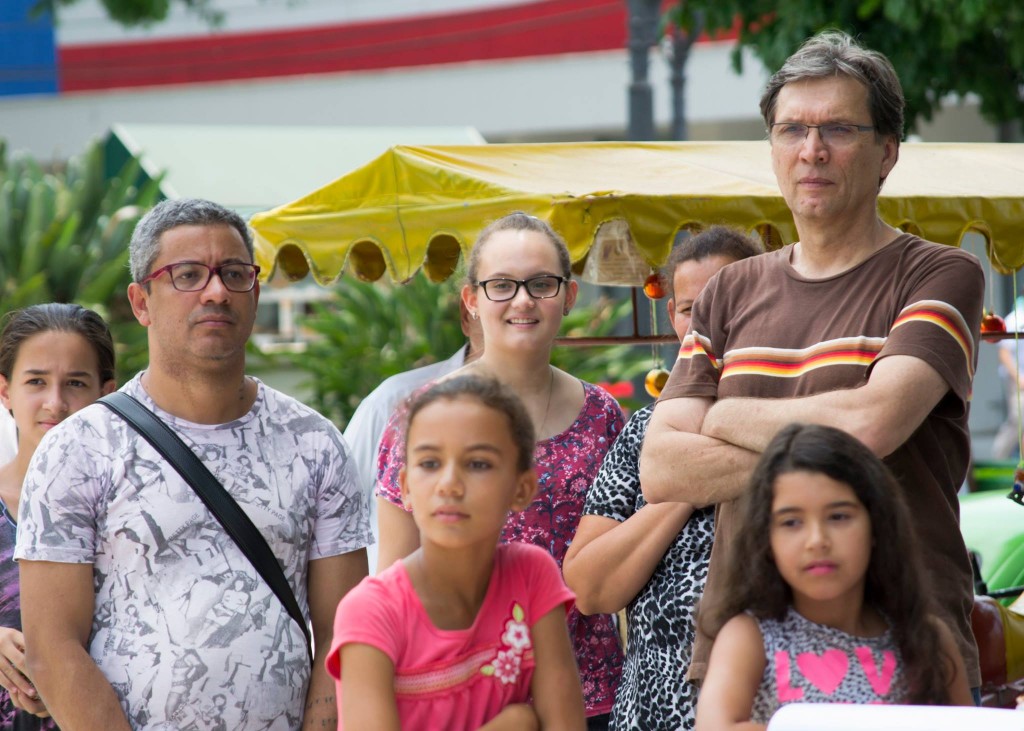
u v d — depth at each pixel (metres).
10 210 19.52
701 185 6.30
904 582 3.62
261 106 29.88
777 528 3.60
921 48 12.15
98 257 19.34
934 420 4.35
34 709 4.91
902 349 4.15
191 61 31.62
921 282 4.28
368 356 17.80
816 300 4.43
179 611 4.33
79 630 4.33
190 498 4.41
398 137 22.08
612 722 4.98
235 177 20.09
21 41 32.38
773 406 4.23
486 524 3.61
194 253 4.46
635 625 4.86
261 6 30.92
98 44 32.25
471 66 28.38
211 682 4.30
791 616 3.66
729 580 3.73
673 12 13.41
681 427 4.50
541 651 3.82
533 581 3.87
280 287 7.44
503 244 5.32
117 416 4.48
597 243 7.34
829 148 4.36
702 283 5.42
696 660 4.13
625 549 4.78
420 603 3.69
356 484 4.79
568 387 5.55
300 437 4.68
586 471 5.36
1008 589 7.83
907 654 3.60
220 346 4.47
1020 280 16.81
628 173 6.54
